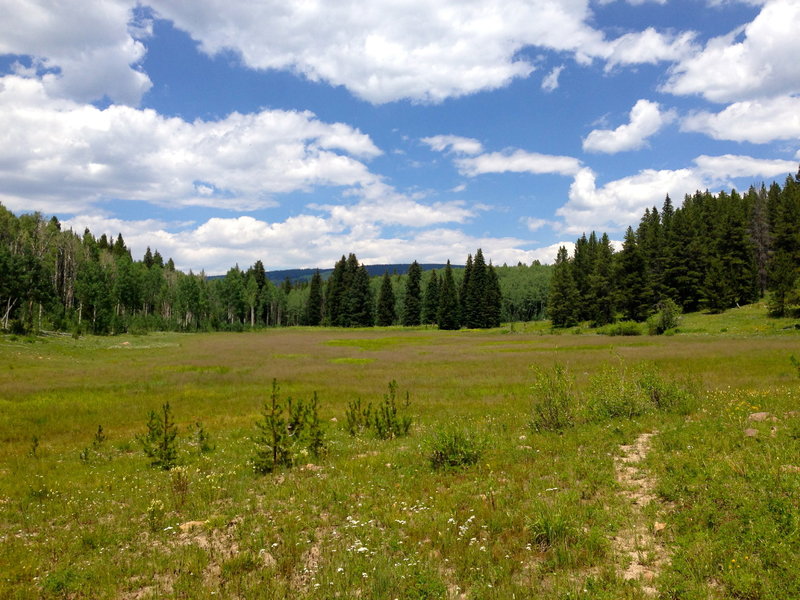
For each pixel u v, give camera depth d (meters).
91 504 9.30
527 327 104.88
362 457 11.70
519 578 5.55
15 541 7.55
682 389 14.22
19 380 27.72
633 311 81.94
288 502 8.77
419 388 24.89
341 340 74.31
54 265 95.19
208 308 120.88
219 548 6.98
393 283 179.38
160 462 12.37
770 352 29.27
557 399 12.90
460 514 7.42
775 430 9.29
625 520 6.64
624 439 10.38
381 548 6.54
